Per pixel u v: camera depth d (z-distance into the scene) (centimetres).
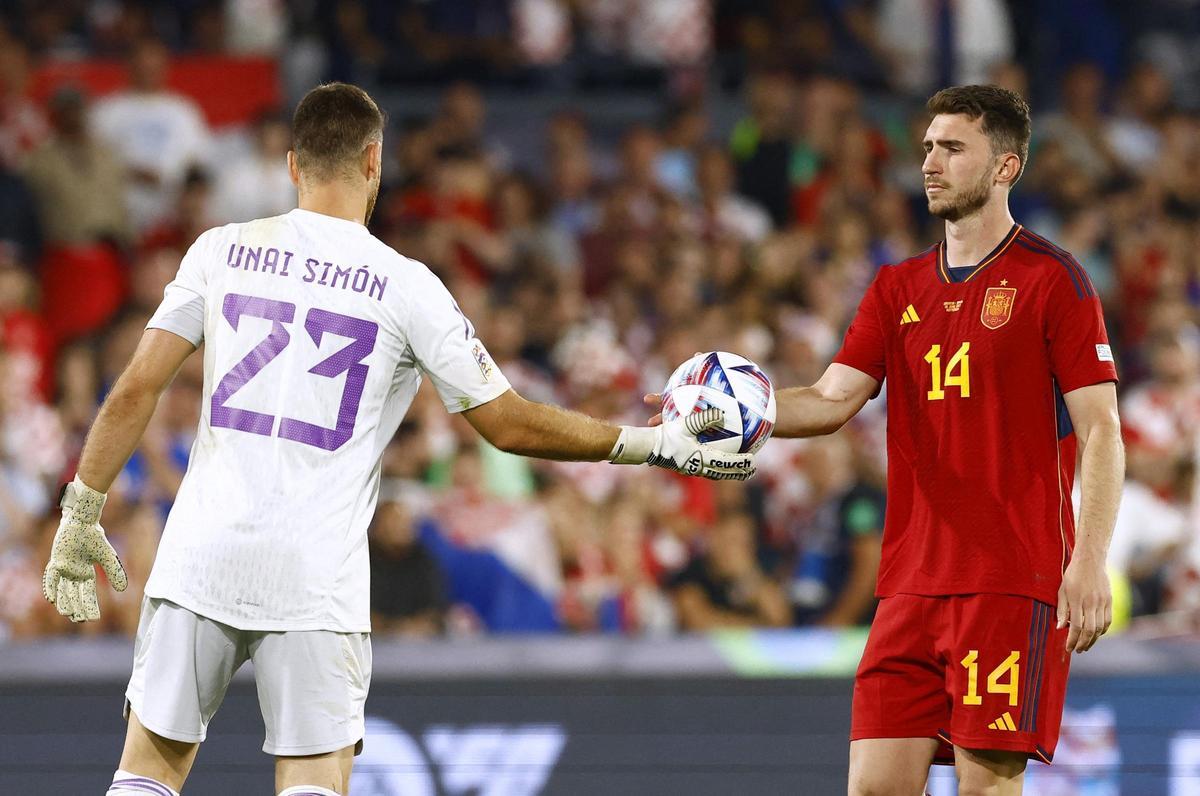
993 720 1415
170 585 1282
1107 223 4109
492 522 2727
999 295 1459
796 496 2967
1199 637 1931
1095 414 1412
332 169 1354
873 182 4191
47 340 3400
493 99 4578
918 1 4675
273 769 1852
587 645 1916
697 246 3747
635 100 4591
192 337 1330
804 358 3272
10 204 3716
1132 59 4912
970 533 1446
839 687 1889
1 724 1852
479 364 1334
